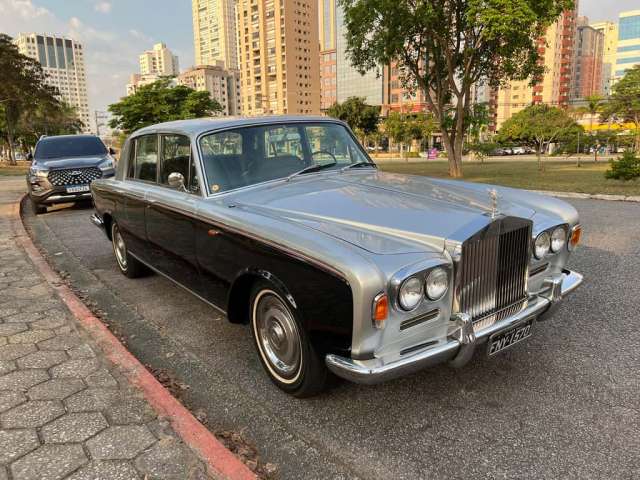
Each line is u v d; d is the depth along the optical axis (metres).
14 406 2.73
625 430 2.52
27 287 4.89
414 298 2.35
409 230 2.65
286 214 3.00
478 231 2.56
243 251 2.94
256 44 120.56
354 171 4.10
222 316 4.31
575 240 3.39
